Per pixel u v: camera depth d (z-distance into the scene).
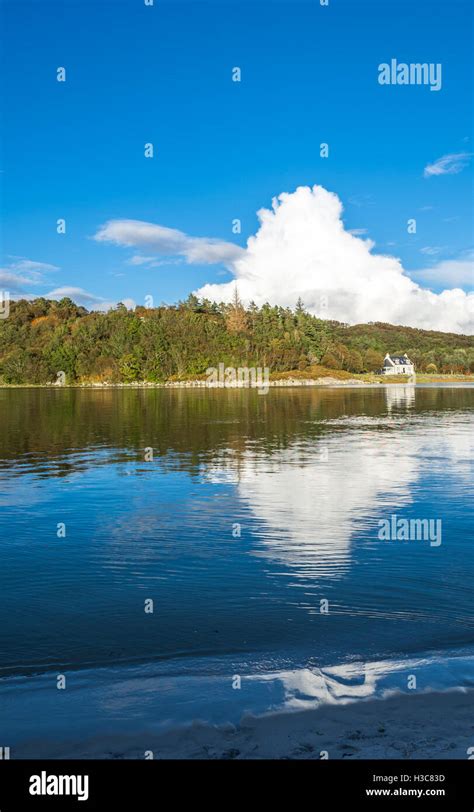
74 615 7.46
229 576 8.93
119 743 4.62
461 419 40.25
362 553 10.05
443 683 5.52
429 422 37.72
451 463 19.94
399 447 24.45
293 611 7.55
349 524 11.99
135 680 5.68
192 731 4.75
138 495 15.04
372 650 6.36
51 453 22.84
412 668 5.88
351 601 7.89
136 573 9.14
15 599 8.04
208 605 7.78
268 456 21.83
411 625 7.07
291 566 9.41
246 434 30.08
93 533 11.48
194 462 20.42
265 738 4.64
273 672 5.83
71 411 47.94
